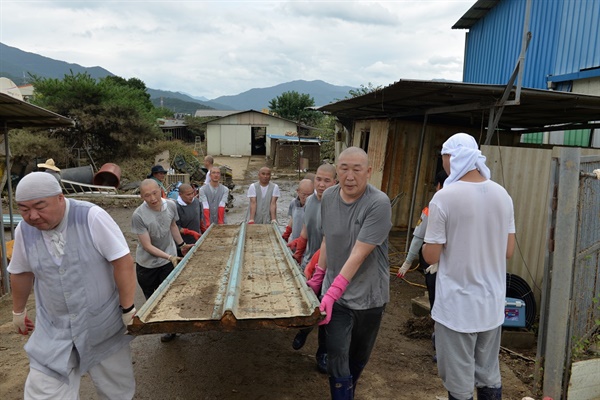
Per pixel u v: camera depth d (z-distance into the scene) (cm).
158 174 759
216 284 312
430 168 841
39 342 239
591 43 761
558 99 519
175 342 442
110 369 259
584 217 320
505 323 431
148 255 433
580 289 331
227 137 3912
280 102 5528
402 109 758
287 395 346
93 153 2347
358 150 262
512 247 264
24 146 1769
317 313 240
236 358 408
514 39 1011
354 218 268
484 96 527
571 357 324
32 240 234
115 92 2458
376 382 366
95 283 244
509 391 349
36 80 2484
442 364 256
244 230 514
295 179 2442
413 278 680
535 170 489
